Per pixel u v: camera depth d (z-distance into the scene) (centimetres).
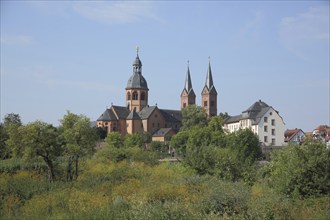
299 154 2816
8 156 5528
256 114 12606
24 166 4419
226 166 4212
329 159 2722
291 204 2502
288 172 2798
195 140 9162
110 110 16275
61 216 2092
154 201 2553
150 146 12481
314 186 2700
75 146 4203
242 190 2789
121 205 2392
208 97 17500
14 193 2884
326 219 2184
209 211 2366
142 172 4444
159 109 16775
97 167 4688
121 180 3825
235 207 2384
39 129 4034
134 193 2848
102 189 3186
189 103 18012
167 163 5647
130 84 17038
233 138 7869
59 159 4744
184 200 2644
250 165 4497
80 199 2567
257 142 7775
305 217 2244
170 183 3531
